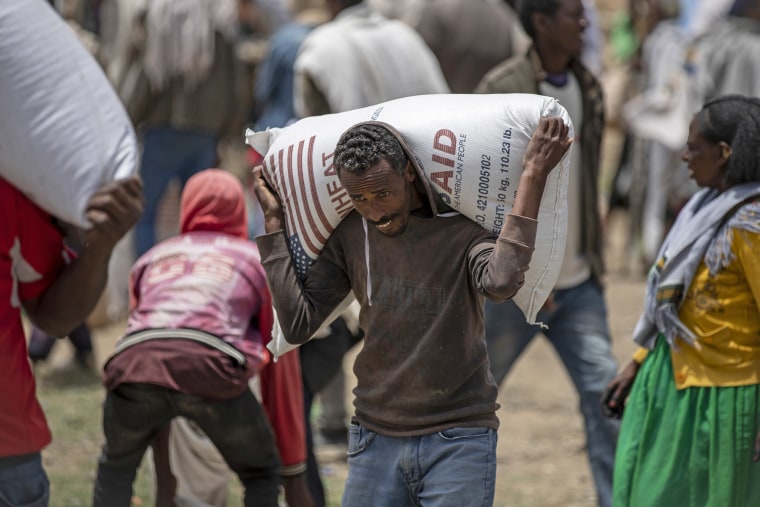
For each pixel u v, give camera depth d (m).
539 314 15.49
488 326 15.39
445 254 9.95
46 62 10.38
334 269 10.59
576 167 15.49
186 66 24.95
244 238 14.20
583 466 18.94
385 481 10.35
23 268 10.70
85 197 10.47
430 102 10.09
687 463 12.13
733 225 11.77
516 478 18.30
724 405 11.94
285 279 10.52
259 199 10.80
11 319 10.45
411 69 18.80
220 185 14.04
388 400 10.27
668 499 12.16
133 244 27.47
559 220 10.08
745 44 29.83
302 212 10.44
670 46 31.09
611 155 44.81
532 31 15.59
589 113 15.65
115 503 13.29
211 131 25.88
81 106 10.52
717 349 12.01
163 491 14.15
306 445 15.27
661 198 31.84
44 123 10.30
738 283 11.91
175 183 34.03
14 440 10.34
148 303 13.30
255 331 13.57
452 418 10.12
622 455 12.59
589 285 15.55
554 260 10.20
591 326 15.43
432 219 9.94
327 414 19.19
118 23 25.73
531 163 9.52
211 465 14.38
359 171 9.36
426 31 21.61
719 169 12.13
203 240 13.84
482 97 10.02
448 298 9.95
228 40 25.77
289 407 13.78
